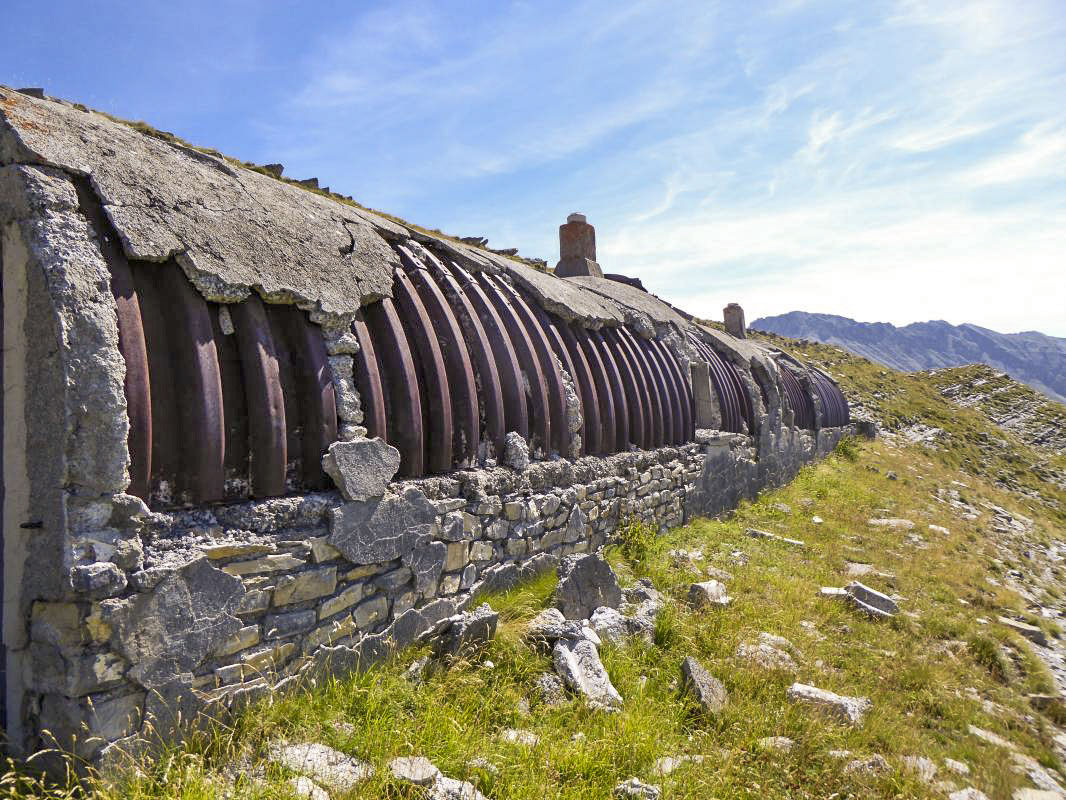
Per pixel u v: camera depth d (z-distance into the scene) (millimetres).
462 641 5094
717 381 13297
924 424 34781
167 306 3912
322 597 4359
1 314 3455
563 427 7574
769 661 6230
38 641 3213
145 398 3516
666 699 5281
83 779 3080
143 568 3346
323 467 4469
